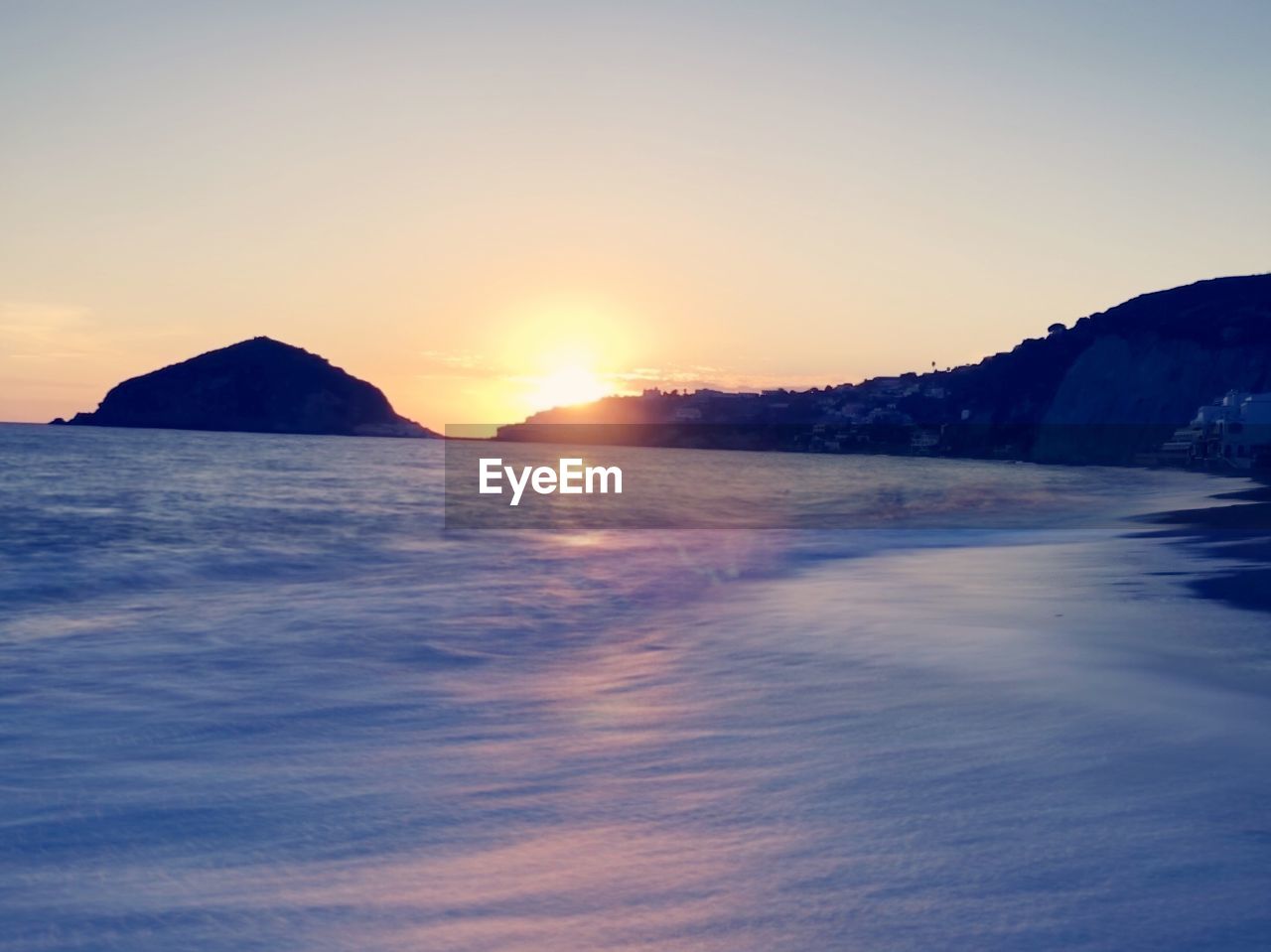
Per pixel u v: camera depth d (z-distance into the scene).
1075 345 191.00
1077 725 6.37
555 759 5.89
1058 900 3.70
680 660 9.18
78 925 3.66
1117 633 9.89
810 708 7.05
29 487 42.19
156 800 5.18
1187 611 11.41
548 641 10.44
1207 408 116.62
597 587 15.15
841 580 15.69
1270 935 3.40
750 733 6.39
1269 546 19.95
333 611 12.66
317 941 3.52
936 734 6.23
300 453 106.00
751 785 5.27
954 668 8.30
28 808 5.04
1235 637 9.62
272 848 4.46
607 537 25.30
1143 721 6.44
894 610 11.98
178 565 17.84
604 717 7.01
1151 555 18.53
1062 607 11.91
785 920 3.61
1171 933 3.42
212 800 5.17
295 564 18.42
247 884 4.04
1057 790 5.04
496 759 5.92
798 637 10.20
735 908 3.72
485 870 4.17
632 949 3.42
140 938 3.56
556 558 19.86
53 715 7.14
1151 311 169.00
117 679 8.43
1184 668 8.16
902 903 3.71
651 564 18.67
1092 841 4.31
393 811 4.98
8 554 19.36
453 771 5.68
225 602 13.57
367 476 58.78
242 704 7.52
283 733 6.64
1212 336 151.75
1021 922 3.53
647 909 3.74
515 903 3.82
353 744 6.34
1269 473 95.88
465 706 7.43
